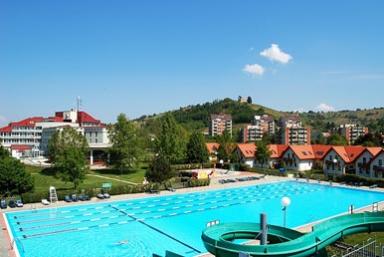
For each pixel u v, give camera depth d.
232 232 26.55
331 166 86.56
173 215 47.97
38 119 172.38
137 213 48.75
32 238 37.25
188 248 34.56
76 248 34.28
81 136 83.62
